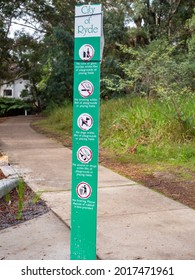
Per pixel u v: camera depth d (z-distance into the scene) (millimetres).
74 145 2523
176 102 8219
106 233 3375
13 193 4773
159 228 3508
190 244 3131
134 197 4539
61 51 17422
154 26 16078
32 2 19062
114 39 15234
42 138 10289
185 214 3912
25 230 3549
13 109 26453
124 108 9898
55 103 19547
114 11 16312
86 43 2439
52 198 4488
